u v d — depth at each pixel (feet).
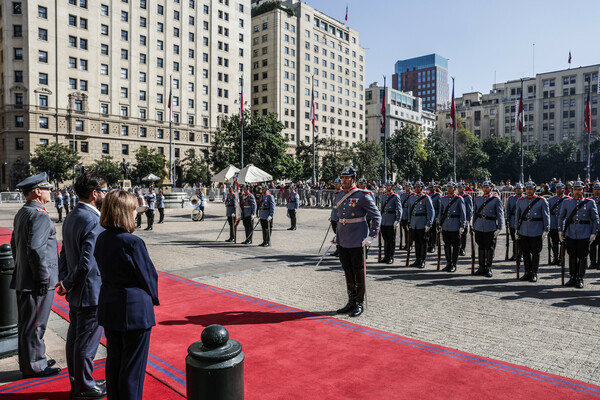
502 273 30.71
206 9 229.45
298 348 15.92
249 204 46.39
